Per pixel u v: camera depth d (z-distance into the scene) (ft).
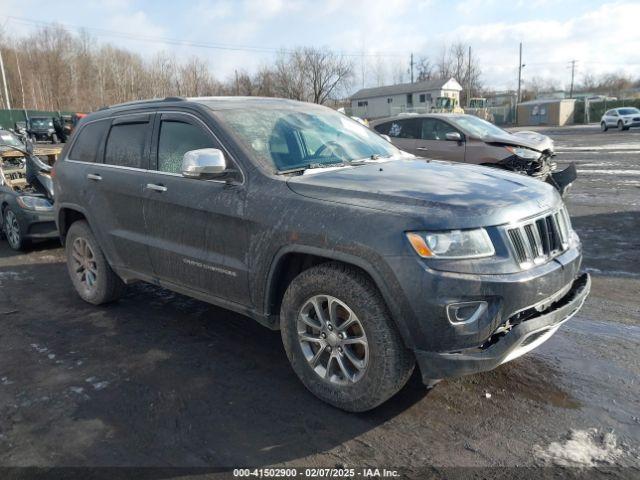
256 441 9.77
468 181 11.02
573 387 11.26
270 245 10.90
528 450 9.29
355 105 265.13
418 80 282.56
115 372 12.56
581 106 185.88
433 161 13.74
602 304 15.78
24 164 30.86
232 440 9.82
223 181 12.03
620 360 12.36
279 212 10.80
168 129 13.80
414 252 9.06
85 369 12.76
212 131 12.60
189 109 13.35
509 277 9.18
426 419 10.28
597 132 112.37
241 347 13.73
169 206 13.20
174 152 13.48
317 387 10.85
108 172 15.20
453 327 9.01
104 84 222.48
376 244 9.32
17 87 213.05
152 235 13.96
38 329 15.31
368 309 9.68
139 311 16.49
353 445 9.57
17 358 13.46
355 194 10.23
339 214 9.96
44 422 10.56
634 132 102.89
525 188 10.89
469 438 9.67
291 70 184.34
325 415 10.51
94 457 9.43
